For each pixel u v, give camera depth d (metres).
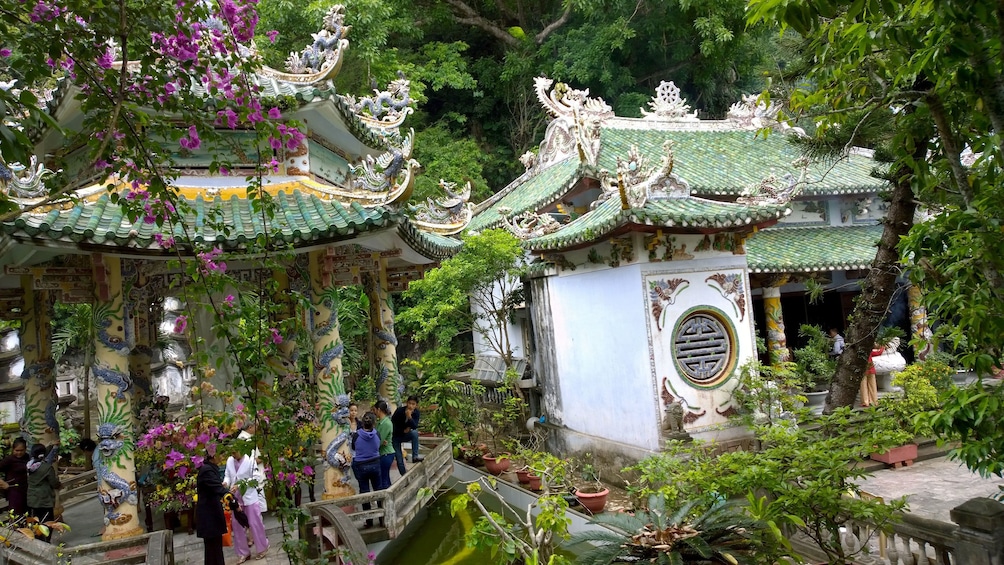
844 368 11.35
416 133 31.58
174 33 6.15
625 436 14.79
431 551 12.52
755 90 38.91
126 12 5.87
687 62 36.19
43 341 12.62
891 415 10.28
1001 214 5.36
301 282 10.60
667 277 14.09
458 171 30.38
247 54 11.09
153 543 7.67
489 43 38.56
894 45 5.76
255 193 7.16
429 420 17.42
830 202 21.81
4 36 5.20
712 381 14.36
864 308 11.04
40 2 5.34
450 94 37.03
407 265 14.74
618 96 35.88
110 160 5.98
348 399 10.68
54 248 8.30
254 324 6.93
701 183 19.39
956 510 7.11
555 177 22.75
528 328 19.73
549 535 7.21
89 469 14.77
